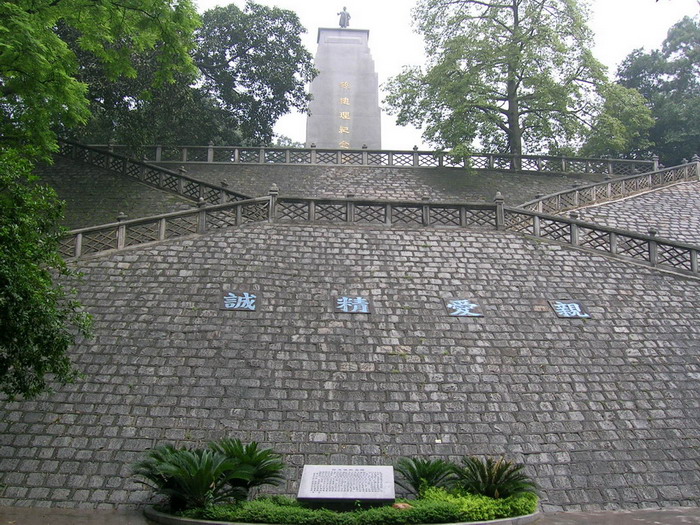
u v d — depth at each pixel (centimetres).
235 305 1341
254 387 1174
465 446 1100
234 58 3303
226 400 1148
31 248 934
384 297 1399
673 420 1175
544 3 2744
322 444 1088
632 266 1552
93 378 1170
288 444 1084
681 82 3947
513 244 1596
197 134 3100
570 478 1061
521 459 1085
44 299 936
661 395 1221
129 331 1271
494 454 1089
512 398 1188
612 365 1277
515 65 2689
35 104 1478
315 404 1151
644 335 1357
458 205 1656
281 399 1156
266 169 2552
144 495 992
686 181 2520
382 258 1513
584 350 1305
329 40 3778
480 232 1631
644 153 3831
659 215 2197
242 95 3250
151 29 1633
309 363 1228
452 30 2792
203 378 1184
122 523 905
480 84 2733
